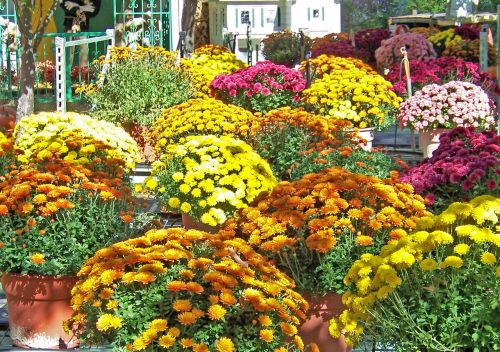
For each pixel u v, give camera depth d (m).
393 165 7.22
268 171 6.80
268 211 5.16
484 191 5.99
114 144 7.12
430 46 16.11
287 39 16.22
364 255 4.26
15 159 6.84
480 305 3.80
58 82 11.08
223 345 3.73
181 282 3.85
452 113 9.73
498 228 4.10
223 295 3.85
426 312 3.86
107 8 17.89
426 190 6.09
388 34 19.06
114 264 4.04
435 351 3.80
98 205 5.49
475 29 18.02
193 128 8.76
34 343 5.39
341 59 10.98
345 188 4.98
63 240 5.23
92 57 16.81
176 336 3.76
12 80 14.35
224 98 10.88
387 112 10.12
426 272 3.96
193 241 4.39
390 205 5.05
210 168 6.57
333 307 4.94
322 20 17.84
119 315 3.91
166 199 6.93
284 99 10.69
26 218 5.30
